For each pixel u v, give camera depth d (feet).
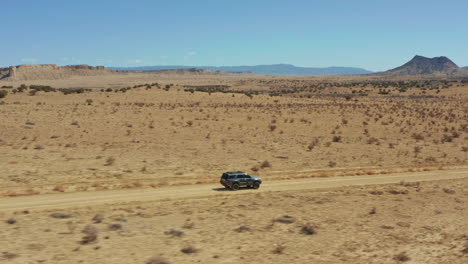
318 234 74.02
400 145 206.28
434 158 174.91
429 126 280.10
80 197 95.91
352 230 77.25
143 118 261.24
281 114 309.22
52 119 236.84
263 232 73.97
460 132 259.60
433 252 66.18
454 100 499.10
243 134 219.41
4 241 61.62
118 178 116.26
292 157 163.43
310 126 260.83
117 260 56.70
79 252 58.85
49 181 108.06
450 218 87.81
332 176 135.85
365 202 100.58
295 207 93.61
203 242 66.95
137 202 94.32
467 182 132.98
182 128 228.63
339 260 61.52
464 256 64.28
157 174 123.85
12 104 300.20
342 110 351.87
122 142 177.37
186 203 94.94
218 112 307.78
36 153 143.33
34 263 53.57
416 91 648.79
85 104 322.55
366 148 193.47
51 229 69.46
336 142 208.13
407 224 81.76
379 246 68.44
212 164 143.33
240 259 60.08
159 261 55.57
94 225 73.41
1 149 146.30
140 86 472.03
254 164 146.82
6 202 88.63
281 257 61.72
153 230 72.08
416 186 122.52
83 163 132.16
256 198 102.47
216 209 89.56
